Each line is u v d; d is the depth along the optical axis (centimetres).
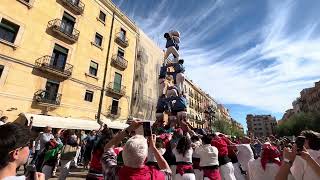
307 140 273
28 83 1541
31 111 1541
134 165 192
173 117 870
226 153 546
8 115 1409
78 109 1875
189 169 441
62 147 621
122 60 2411
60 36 1791
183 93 966
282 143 898
